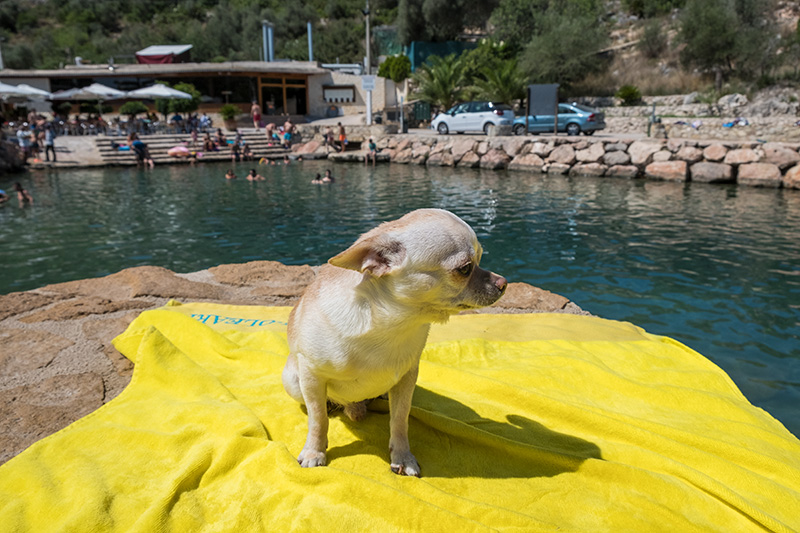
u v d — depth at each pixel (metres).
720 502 2.66
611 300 7.18
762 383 4.90
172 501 2.46
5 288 8.21
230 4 76.75
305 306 2.68
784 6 37.09
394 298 2.39
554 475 2.87
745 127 23.47
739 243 9.95
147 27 76.94
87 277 8.70
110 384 3.87
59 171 23.27
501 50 37.88
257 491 2.57
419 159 25.31
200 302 5.62
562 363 4.11
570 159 21.00
